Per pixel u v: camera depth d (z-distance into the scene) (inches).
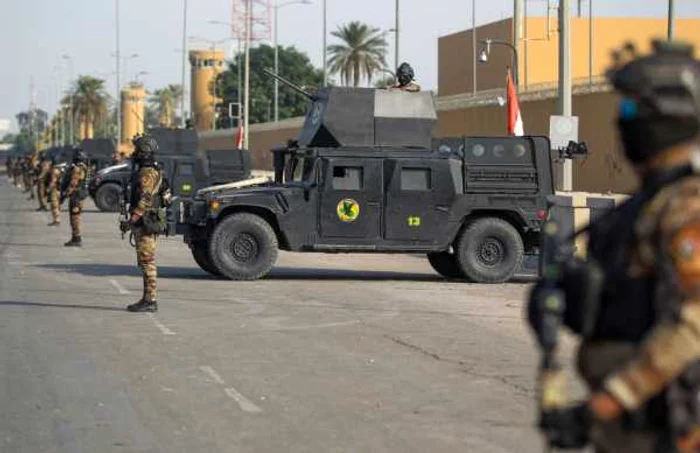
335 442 522.9
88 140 4035.4
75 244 1836.9
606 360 230.5
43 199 3157.0
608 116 2610.7
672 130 226.8
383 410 595.2
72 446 515.8
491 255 1293.1
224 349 797.9
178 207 1311.5
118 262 1535.4
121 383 669.9
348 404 610.9
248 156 2864.2
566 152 1485.0
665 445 222.8
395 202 1284.4
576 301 227.9
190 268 1454.2
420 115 1395.2
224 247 1274.6
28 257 1610.5
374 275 1396.4
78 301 1078.4
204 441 525.3
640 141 229.3
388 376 695.1
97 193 3038.9
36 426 556.4
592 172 2672.2
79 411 591.5
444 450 506.9
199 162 2765.7
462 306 1066.1
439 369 719.7
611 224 234.7
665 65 229.0
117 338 845.2
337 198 1280.8
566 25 1552.7
